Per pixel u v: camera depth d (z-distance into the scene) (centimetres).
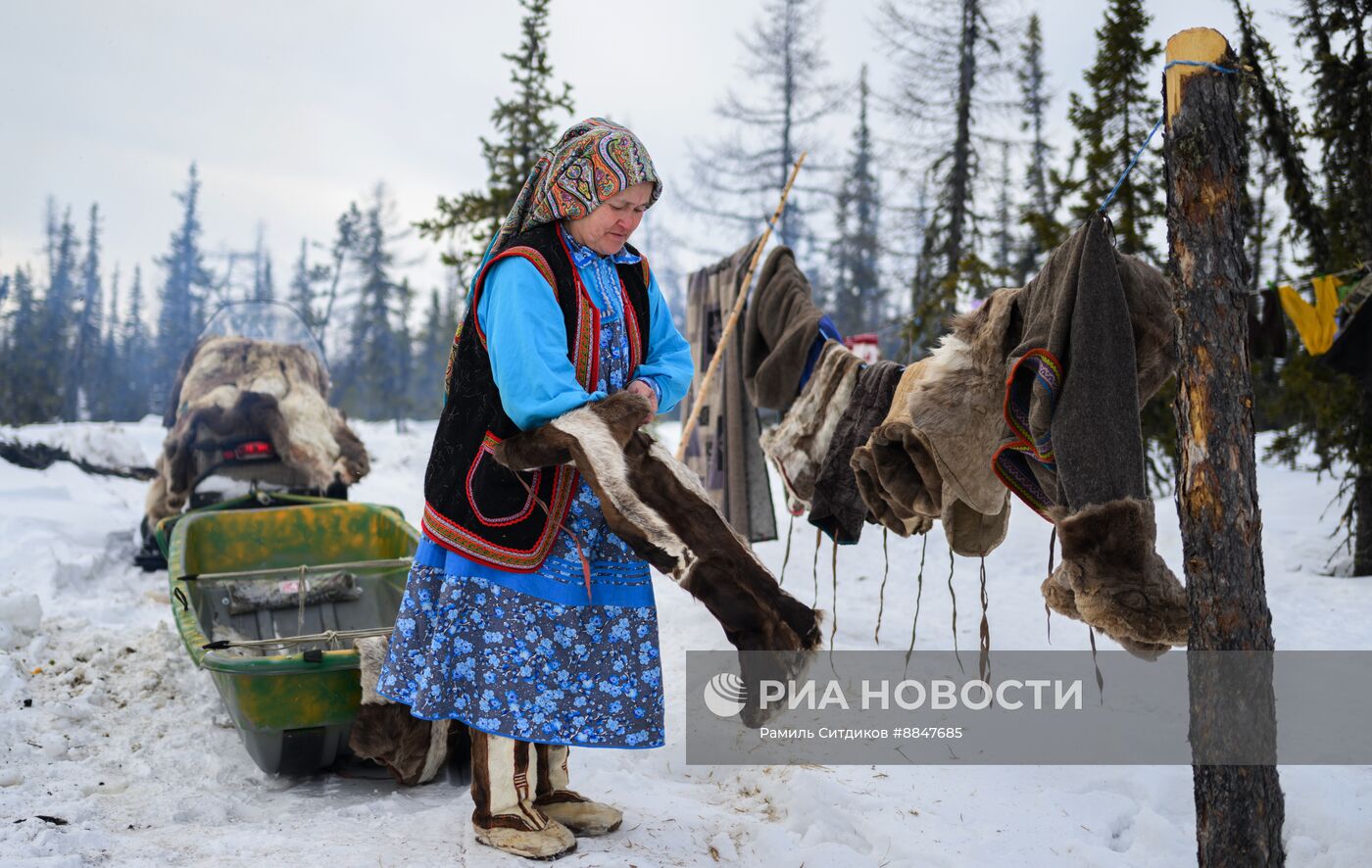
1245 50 918
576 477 302
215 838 318
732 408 609
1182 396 262
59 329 5244
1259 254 1217
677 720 462
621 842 322
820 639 289
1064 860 336
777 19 2983
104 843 306
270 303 745
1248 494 257
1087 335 282
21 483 1023
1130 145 1288
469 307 304
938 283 1823
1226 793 257
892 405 371
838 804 372
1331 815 361
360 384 4756
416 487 1394
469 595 299
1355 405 903
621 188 296
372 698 358
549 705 296
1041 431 292
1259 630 258
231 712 368
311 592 509
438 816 335
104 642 547
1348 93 894
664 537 273
